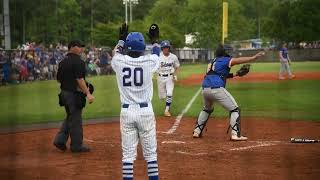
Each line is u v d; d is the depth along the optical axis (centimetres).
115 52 1036
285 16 7075
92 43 7094
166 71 2245
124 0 7581
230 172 1123
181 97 3067
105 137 1670
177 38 8356
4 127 1909
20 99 2989
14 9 4769
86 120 2119
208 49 8325
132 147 991
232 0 8194
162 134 1714
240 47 7938
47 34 5334
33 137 1675
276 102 2675
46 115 2325
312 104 2578
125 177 985
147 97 992
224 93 1569
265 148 1429
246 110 2375
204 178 1071
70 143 1448
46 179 1082
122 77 985
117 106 2653
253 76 4669
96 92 3534
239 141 1557
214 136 1664
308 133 1697
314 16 6894
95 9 8081
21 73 4100
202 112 1647
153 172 992
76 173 1140
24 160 1285
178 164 1215
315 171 1115
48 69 4494
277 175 1086
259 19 8044
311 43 7312
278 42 7400
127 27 1058
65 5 6581
